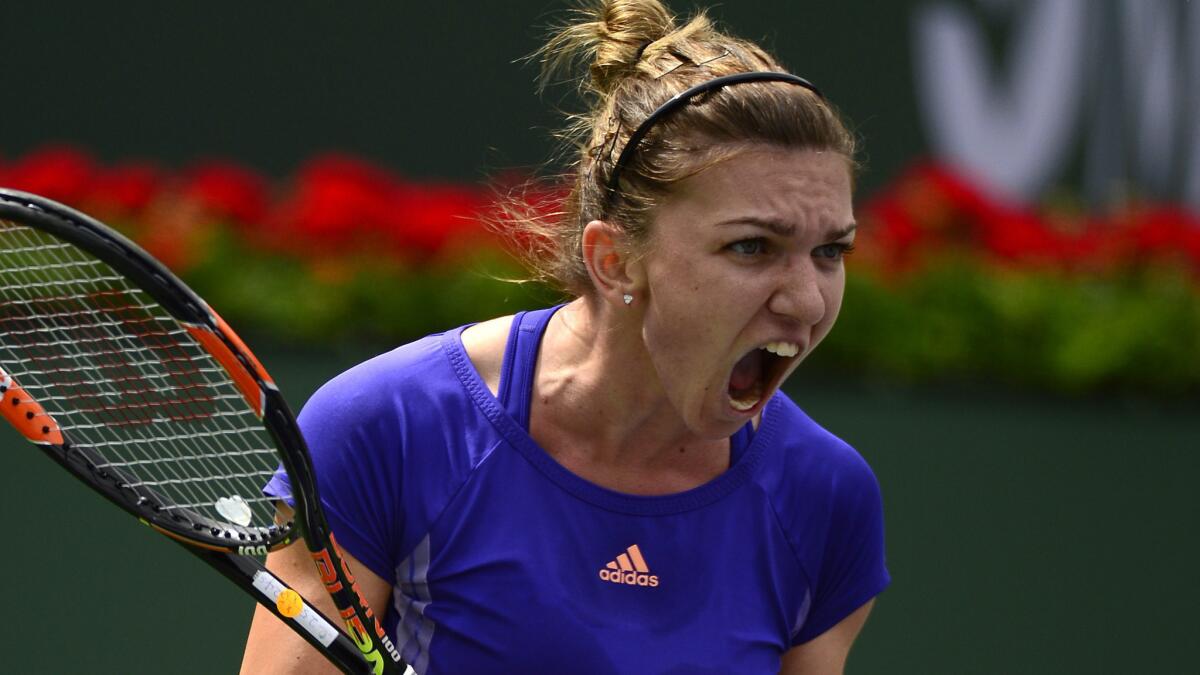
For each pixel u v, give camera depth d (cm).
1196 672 1811
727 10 2227
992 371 2120
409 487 728
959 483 1856
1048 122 2398
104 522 1652
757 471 754
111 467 712
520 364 741
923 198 2150
